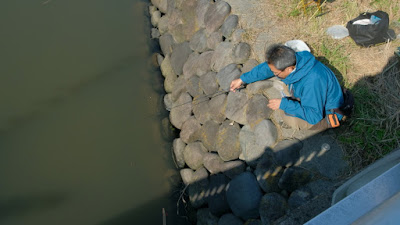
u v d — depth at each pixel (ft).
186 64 17.92
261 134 12.42
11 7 24.58
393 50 13.25
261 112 12.86
